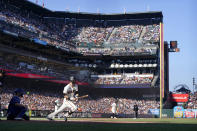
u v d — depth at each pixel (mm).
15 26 49312
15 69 42531
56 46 55375
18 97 10922
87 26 75375
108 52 65188
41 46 53562
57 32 69750
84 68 64062
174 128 6191
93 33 73062
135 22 74750
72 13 73938
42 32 61281
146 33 70062
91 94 62000
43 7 68000
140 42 67688
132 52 62125
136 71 64938
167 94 68625
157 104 58438
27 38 48062
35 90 51250
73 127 5922
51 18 74000
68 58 64812
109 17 75750
